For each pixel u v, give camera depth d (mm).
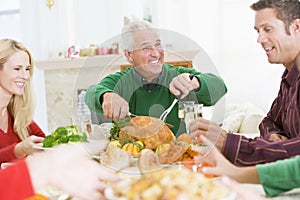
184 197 604
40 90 4176
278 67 3777
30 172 710
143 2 3979
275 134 1459
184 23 3908
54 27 4137
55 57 4129
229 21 3848
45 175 718
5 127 1993
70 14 4125
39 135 2156
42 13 4125
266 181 916
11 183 686
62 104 3988
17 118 2008
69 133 1334
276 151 1076
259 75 3828
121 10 4035
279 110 1585
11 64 1908
